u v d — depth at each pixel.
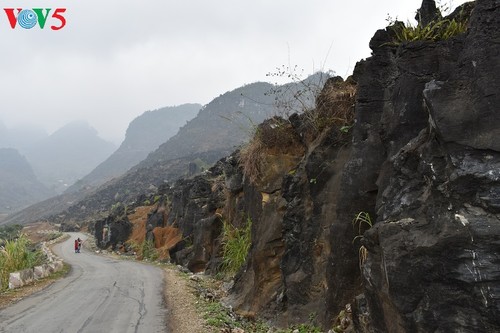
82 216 106.31
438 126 3.99
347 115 8.01
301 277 8.09
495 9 3.95
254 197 11.99
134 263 26.89
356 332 5.59
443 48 4.55
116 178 161.00
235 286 12.13
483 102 3.82
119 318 9.26
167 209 38.28
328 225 7.59
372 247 4.84
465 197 3.77
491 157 3.72
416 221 4.18
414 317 3.92
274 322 8.54
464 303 3.61
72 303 11.19
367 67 6.39
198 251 19.81
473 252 3.57
